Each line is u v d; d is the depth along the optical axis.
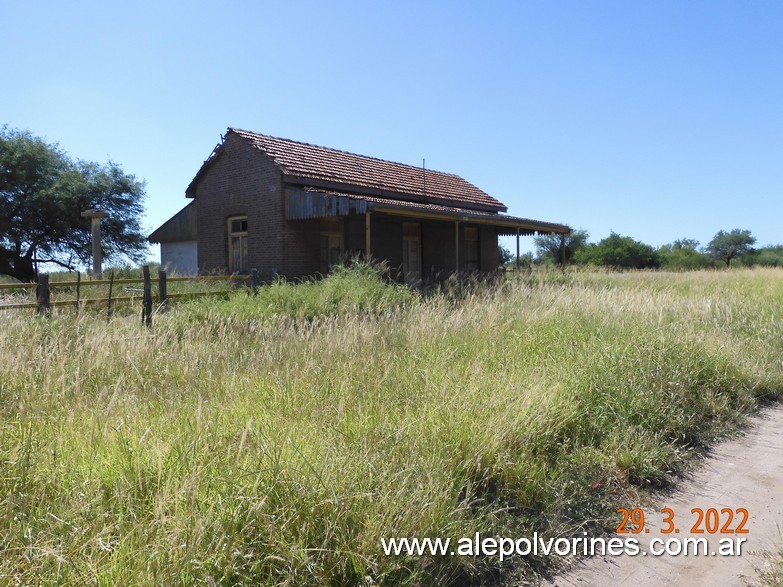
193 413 4.03
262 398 4.59
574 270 25.02
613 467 4.42
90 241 29.72
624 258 43.47
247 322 8.20
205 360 6.00
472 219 18.11
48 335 6.93
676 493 4.27
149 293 9.75
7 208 27.31
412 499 3.13
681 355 6.75
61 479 3.09
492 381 5.16
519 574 3.20
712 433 5.47
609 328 7.68
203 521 2.65
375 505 3.04
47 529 2.66
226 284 14.12
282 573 2.62
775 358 7.67
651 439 4.88
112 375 5.50
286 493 2.96
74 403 4.40
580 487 4.09
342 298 10.63
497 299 9.71
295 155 18.52
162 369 5.69
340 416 4.08
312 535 2.86
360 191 18.94
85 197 29.06
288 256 17.09
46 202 27.67
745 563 3.31
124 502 2.88
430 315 8.06
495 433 4.06
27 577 2.40
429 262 21.02
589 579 3.19
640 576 3.21
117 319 8.59
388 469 3.36
